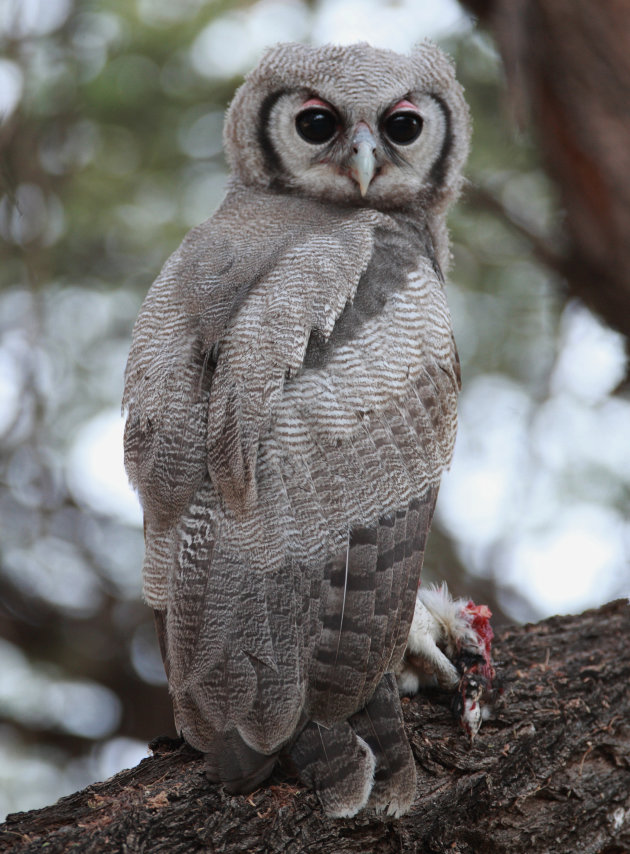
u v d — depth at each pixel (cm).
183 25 1532
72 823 711
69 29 1534
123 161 1622
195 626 736
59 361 1584
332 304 816
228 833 724
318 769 726
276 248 865
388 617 761
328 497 760
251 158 1045
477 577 1664
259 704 719
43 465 1448
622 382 1382
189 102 1591
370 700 757
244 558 740
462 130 1072
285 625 732
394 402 809
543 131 1260
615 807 878
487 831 848
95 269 1638
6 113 1299
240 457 751
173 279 873
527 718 895
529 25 1205
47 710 1659
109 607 1734
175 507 768
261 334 790
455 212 1574
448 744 859
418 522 801
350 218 937
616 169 1203
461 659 897
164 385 803
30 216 1395
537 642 1032
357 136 993
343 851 757
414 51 1070
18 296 1542
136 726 1722
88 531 1689
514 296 1631
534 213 1633
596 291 1291
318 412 776
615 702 930
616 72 1202
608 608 1095
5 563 1689
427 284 884
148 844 706
